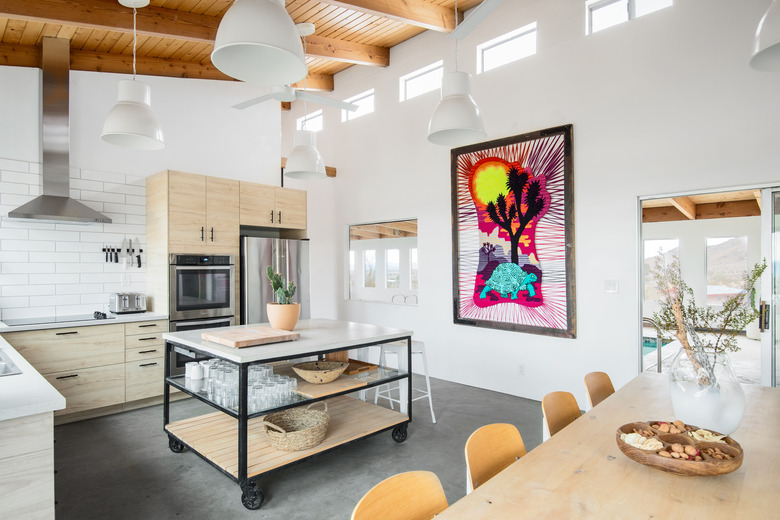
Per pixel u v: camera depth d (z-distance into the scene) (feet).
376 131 19.15
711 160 10.98
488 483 4.23
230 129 17.71
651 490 4.07
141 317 13.37
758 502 3.85
